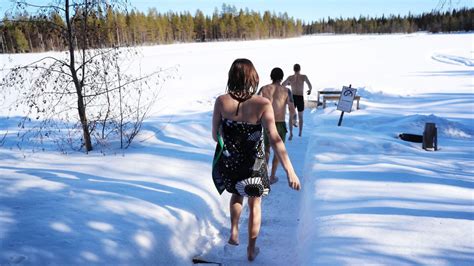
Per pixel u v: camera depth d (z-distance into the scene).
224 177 3.11
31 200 3.61
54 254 2.65
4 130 8.78
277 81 5.80
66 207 3.44
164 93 15.68
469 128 8.13
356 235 2.93
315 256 2.72
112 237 2.96
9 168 4.85
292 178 2.82
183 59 35.28
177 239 3.30
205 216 3.92
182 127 7.56
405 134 6.96
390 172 4.59
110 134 7.06
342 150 6.01
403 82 18.27
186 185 4.36
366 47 55.78
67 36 5.84
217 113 3.10
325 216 3.39
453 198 3.69
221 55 41.03
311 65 28.23
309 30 197.50
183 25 115.62
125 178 4.50
